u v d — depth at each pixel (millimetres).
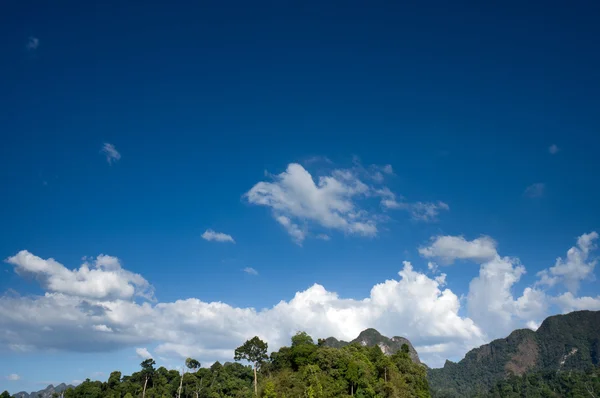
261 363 161875
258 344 160750
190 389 184125
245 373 193500
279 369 158000
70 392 180375
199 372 193625
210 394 175375
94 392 177750
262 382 154375
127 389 182000
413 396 144750
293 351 152000
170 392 183625
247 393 160000
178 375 192750
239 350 159500
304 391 130000
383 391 133125
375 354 160125
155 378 190000
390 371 146125
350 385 136250
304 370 140250
